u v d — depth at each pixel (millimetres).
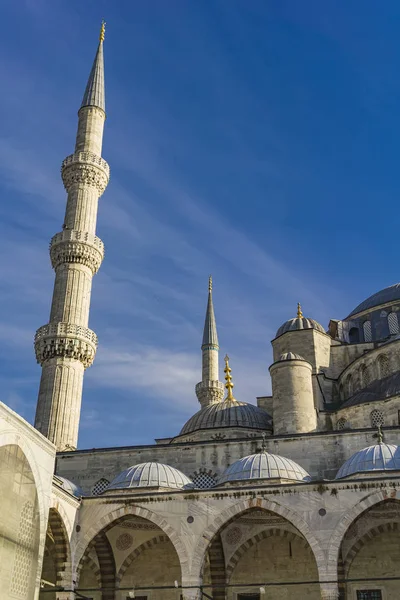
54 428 44219
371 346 50594
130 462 39906
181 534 30703
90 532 31906
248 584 33312
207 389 64438
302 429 40000
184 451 39375
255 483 31672
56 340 46688
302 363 42219
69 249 50125
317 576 34875
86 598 32844
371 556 34438
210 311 71438
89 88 58312
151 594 36156
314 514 29812
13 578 26000
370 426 39906
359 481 30000
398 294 57312
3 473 26250
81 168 53500
